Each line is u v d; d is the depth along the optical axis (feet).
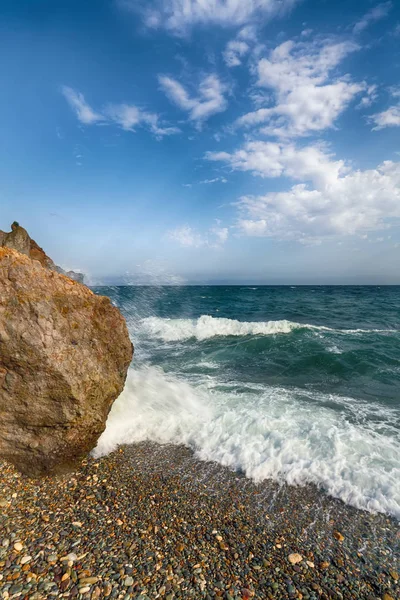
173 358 37.55
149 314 67.46
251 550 11.73
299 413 22.45
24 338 14.42
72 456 15.90
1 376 14.55
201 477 15.98
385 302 103.65
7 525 12.08
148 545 11.69
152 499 14.29
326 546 12.01
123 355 19.12
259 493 14.87
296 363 34.73
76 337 16.24
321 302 104.68
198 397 25.53
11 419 14.69
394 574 10.86
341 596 10.07
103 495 14.38
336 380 29.63
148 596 9.68
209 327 51.42
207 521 13.10
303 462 16.79
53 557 10.82
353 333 49.16
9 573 10.08
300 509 13.89
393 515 13.52
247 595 9.95
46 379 14.70
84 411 15.46
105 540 11.79
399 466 16.28
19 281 15.21
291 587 10.31
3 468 14.73
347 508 13.96
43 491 14.24
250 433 19.67
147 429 20.40
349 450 17.69
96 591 9.70
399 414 22.39
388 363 33.91
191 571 10.69
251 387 27.91
